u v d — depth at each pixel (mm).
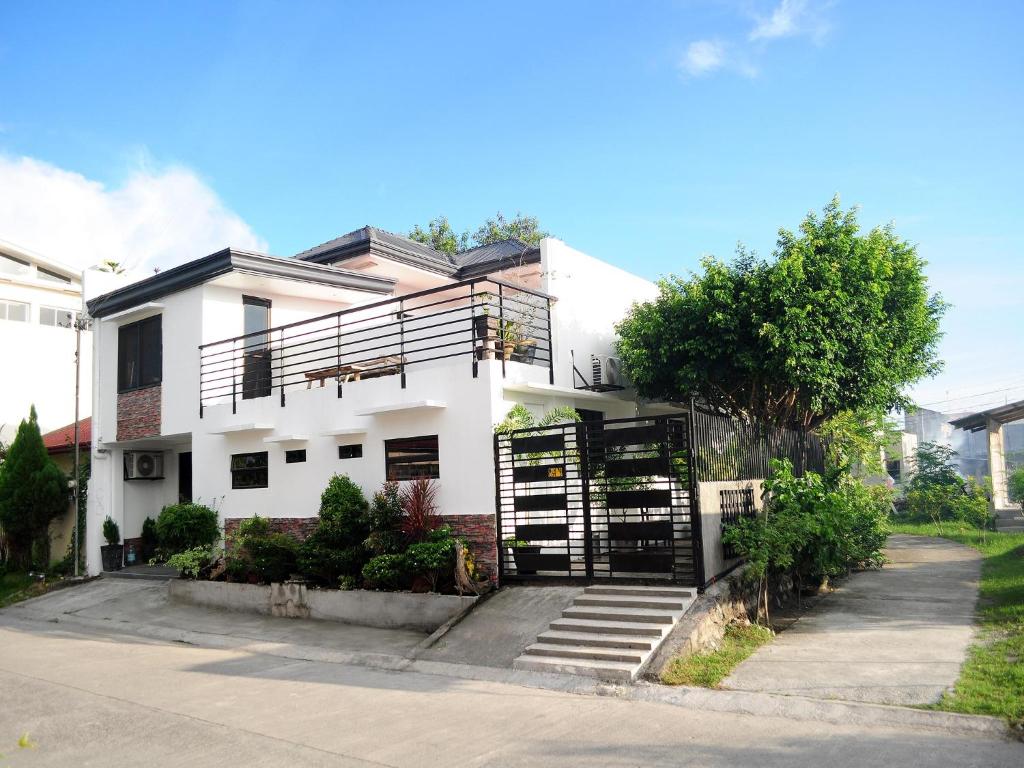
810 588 13664
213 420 16609
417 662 10023
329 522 13375
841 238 14438
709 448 11508
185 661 10812
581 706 7902
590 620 10266
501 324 13516
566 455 12094
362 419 14086
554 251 16656
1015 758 5840
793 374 13820
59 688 9234
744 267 15023
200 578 15375
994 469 26328
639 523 11180
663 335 15359
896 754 6039
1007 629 9703
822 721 7027
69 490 20281
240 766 6293
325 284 17656
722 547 11492
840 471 15242
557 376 16188
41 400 27078
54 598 17172
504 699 8266
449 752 6492
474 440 12648
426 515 12688
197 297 17172
